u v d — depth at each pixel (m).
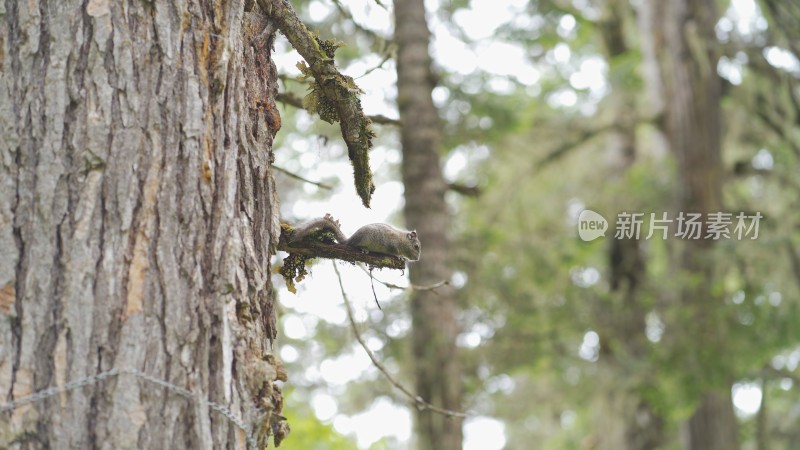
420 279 13.30
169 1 4.51
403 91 13.67
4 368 4.08
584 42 24.80
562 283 18.56
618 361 17.30
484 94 15.95
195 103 4.45
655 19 20.50
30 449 4.01
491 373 16.45
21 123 4.30
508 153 20.14
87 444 4.03
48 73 4.34
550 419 22.08
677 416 17.34
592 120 22.33
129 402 4.09
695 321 16.73
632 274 19.72
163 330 4.20
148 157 4.31
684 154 18.81
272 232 4.81
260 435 4.36
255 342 4.50
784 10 18.25
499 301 16.77
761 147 20.23
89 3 4.41
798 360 21.88
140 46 4.41
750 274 17.69
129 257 4.20
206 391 4.23
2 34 4.42
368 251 5.47
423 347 13.15
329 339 14.26
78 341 4.10
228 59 4.59
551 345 17.19
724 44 19.03
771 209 19.52
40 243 4.18
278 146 12.32
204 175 4.41
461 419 13.03
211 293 4.34
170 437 4.12
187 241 4.32
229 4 4.69
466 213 18.77
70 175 4.24
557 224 19.95
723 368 16.47
